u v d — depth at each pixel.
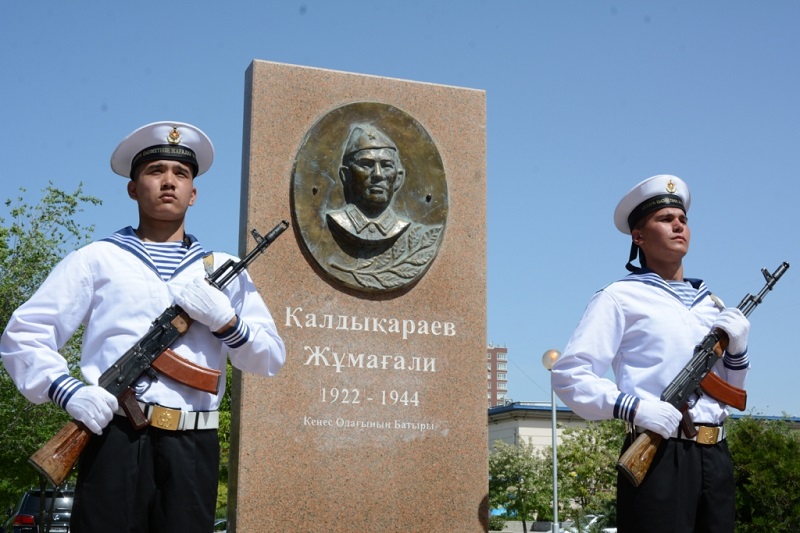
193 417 3.96
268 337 4.29
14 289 17.38
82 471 3.85
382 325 6.57
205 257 4.30
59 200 17.89
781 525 11.02
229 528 6.23
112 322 4.00
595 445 28.48
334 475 6.23
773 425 14.19
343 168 6.63
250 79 6.70
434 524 6.40
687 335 4.71
